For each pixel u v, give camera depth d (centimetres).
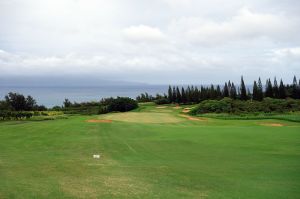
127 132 3941
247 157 2480
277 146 2981
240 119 6456
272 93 11706
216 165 2170
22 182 1555
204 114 7694
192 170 1966
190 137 3528
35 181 1583
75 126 4391
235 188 1577
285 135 3666
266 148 2884
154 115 6956
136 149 2808
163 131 4044
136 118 6184
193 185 1602
